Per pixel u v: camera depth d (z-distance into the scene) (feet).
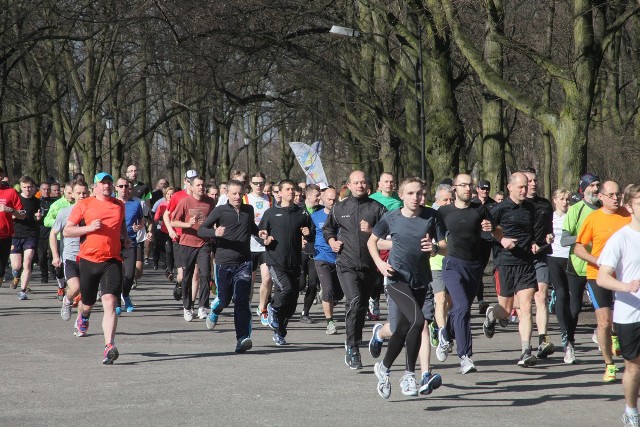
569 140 112.37
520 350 74.13
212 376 59.21
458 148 148.56
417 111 168.96
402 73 167.02
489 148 146.82
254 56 170.19
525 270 66.74
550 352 68.28
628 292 43.70
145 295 119.65
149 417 46.60
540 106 115.34
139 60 232.73
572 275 67.82
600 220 59.82
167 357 67.77
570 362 67.00
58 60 222.48
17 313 96.89
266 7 159.22
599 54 112.57
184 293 91.66
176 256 104.12
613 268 44.11
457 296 60.59
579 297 67.87
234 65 177.88
